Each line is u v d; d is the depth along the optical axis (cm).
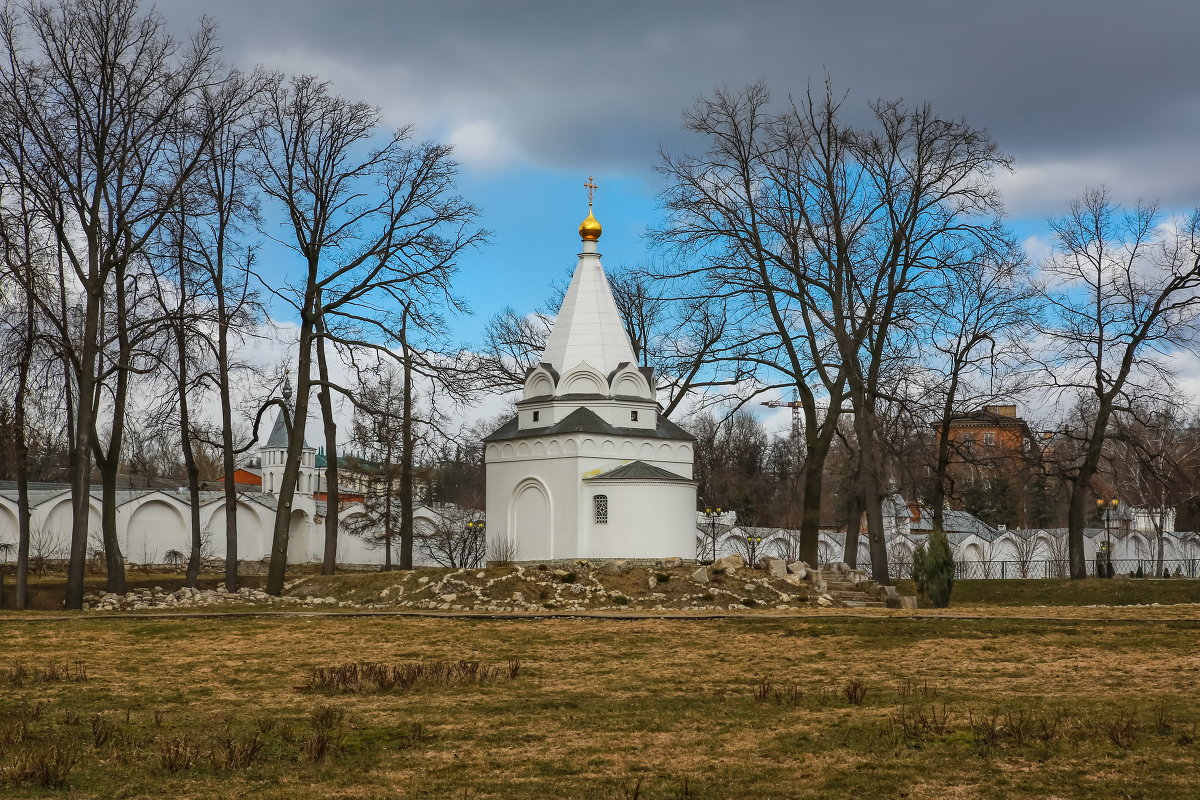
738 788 1516
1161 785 1478
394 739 1811
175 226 4400
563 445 5169
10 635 3161
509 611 3866
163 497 7138
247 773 1611
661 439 5328
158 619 3531
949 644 2761
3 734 1795
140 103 4219
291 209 4572
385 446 6656
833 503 12219
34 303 4225
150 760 1683
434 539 7744
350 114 4612
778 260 4800
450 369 4753
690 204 4962
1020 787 1488
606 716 1975
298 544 7944
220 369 4681
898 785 1512
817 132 4828
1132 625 2973
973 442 6019
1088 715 1897
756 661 2578
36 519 6706
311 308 4675
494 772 1609
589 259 5538
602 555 5041
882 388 5003
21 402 4244
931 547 4181
